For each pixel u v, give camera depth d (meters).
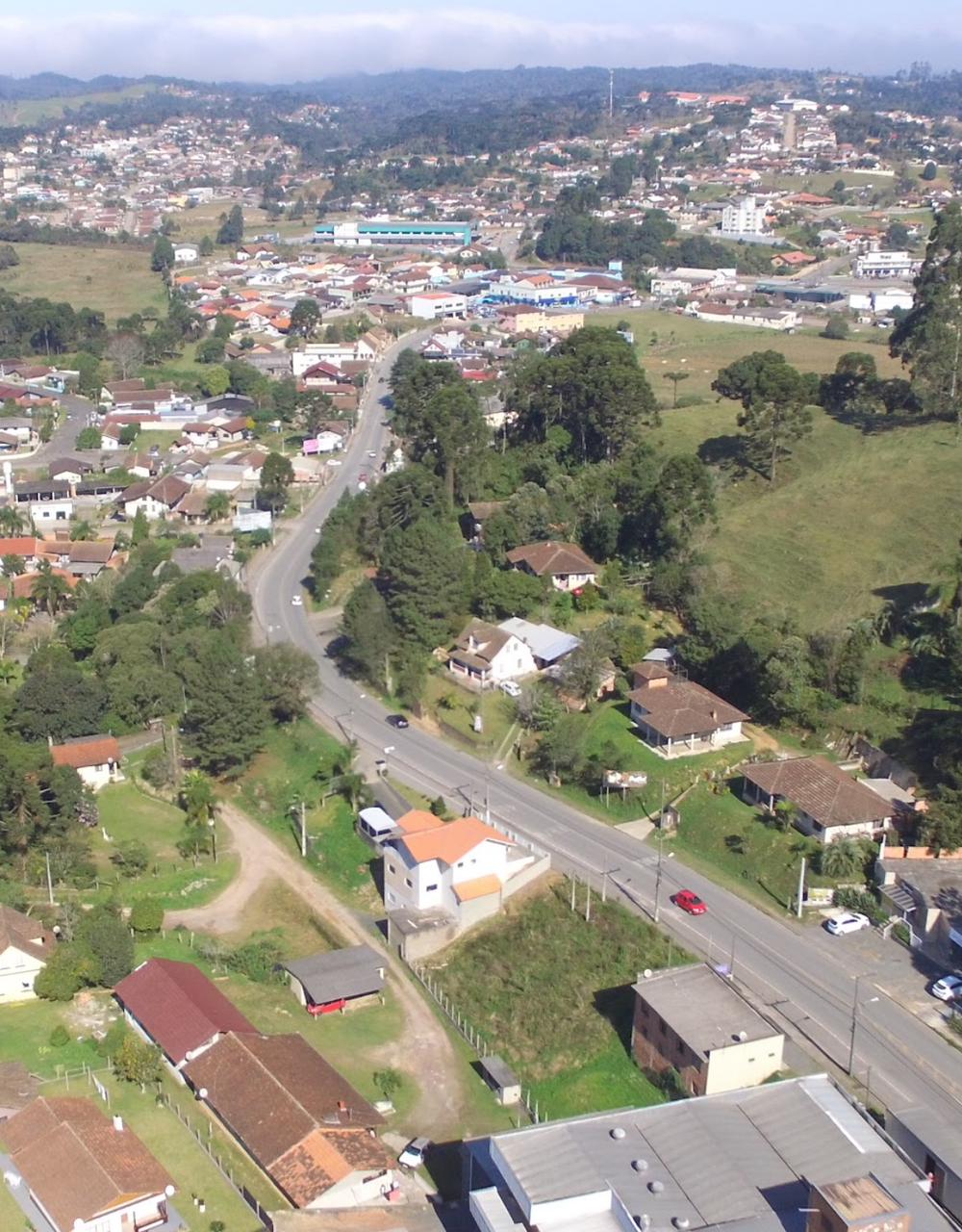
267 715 102.56
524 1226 54.28
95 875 89.25
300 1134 61.50
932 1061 68.38
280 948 81.62
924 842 83.44
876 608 108.25
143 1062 66.94
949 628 99.75
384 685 112.06
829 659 99.81
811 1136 59.25
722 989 70.44
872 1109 64.56
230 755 99.62
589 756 96.94
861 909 80.62
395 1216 59.38
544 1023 73.94
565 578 120.50
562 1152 57.25
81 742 103.19
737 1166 57.22
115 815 97.81
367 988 75.62
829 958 76.75
